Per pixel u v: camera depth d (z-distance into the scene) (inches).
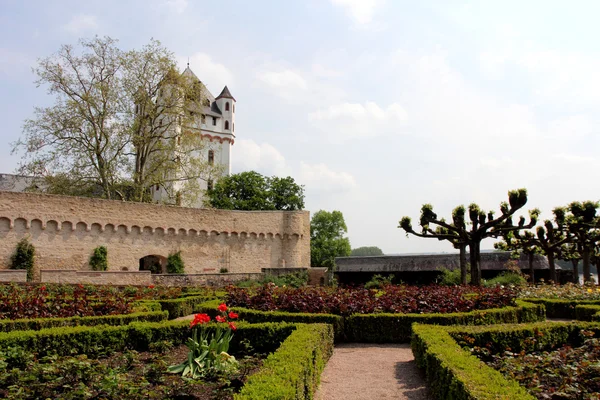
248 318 485.1
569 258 1451.8
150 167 1494.8
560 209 1159.0
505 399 193.8
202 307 556.7
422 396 287.7
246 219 1556.3
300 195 2400.3
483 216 938.7
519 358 276.8
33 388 244.8
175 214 1385.3
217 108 2736.2
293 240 1649.9
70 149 1353.3
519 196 884.0
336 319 462.3
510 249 1299.2
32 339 338.6
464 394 210.1
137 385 245.1
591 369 245.1
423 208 1019.3
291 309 504.4
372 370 354.9
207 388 261.4
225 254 1497.3
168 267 1350.9
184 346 388.8
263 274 1359.5
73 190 1427.2
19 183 1850.4
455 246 1074.1
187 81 1512.1
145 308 538.0
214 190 2192.4
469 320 467.8
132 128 1387.8
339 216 2952.8
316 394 292.8
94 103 1354.6
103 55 1401.3
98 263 1193.4
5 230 1063.0
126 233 1273.4
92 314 470.3
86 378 261.7
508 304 556.7
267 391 203.8
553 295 745.6
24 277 930.1
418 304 504.7
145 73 1444.4
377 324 467.2
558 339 375.6
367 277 1556.3
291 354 273.3
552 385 242.4
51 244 1128.2
